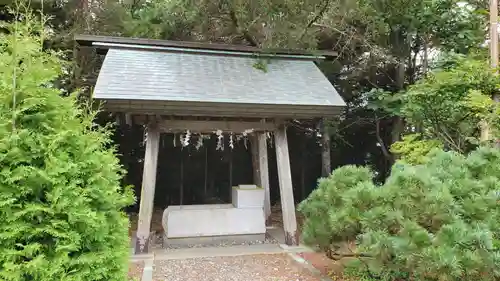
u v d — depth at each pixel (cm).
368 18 776
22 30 253
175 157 1105
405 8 820
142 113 561
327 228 434
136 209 1045
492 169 359
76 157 228
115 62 613
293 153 1182
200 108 558
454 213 299
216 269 516
